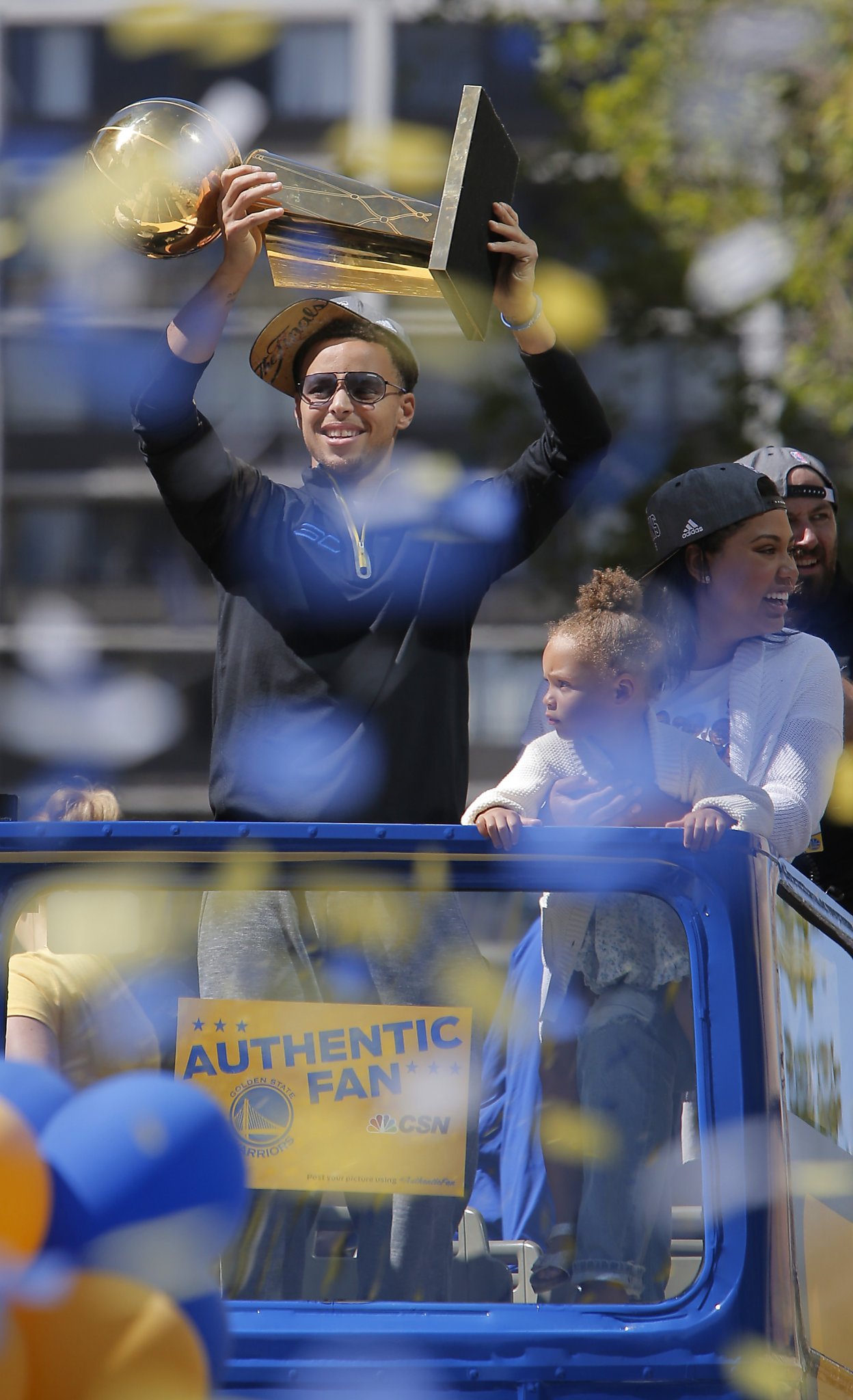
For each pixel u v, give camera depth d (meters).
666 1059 10.04
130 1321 5.71
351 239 11.01
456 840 9.76
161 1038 9.81
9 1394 5.47
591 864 9.76
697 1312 8.94
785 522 13.08
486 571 12.43
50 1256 5.96
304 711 11.80
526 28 45.00
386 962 9.95
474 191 10.80
